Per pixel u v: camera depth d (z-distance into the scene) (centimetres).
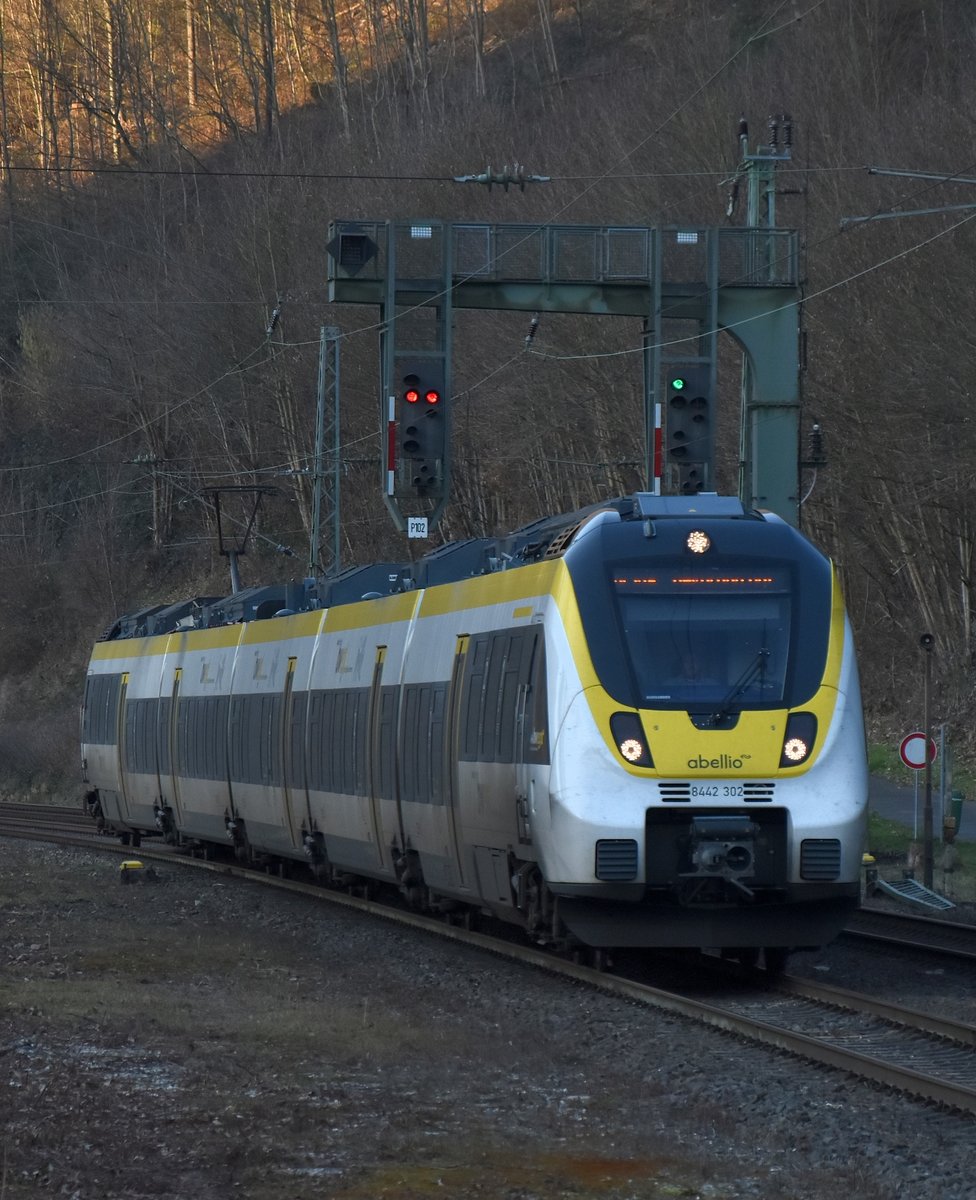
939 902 9081
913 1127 3934
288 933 7938
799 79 18862
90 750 15150
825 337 15875
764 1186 3434
